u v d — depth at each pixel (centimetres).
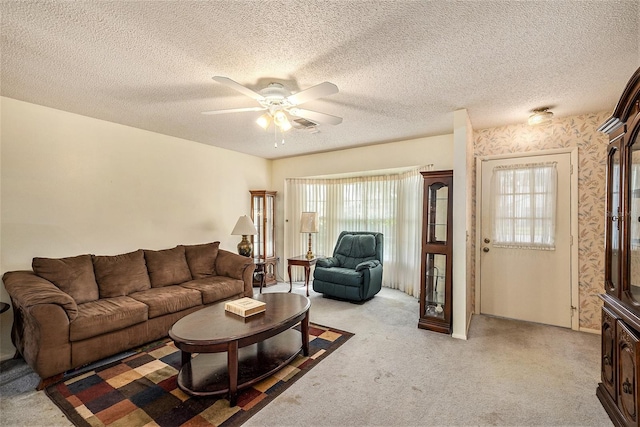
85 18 164
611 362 192
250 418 188
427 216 335
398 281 506
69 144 318
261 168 568
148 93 267
